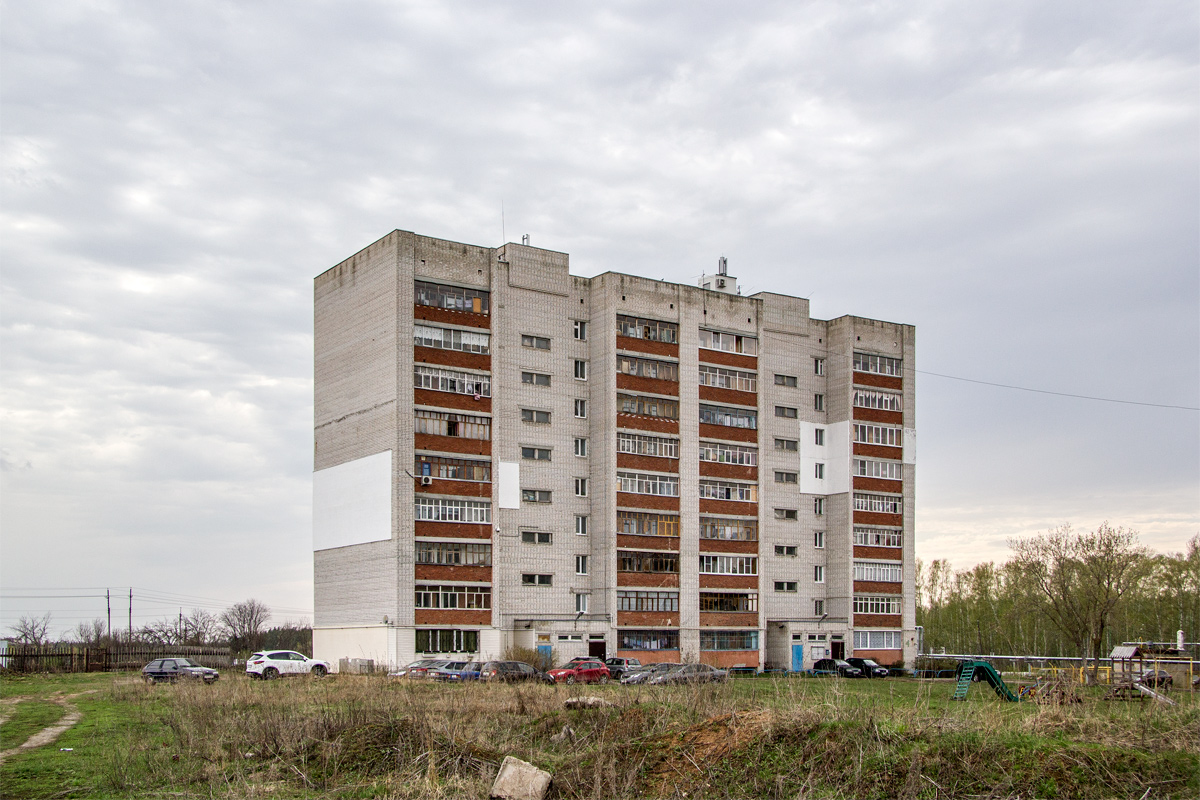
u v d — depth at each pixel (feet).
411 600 227.40
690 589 264.11
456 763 89.56
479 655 232.94
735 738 87.20
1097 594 239.09
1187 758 80.59
